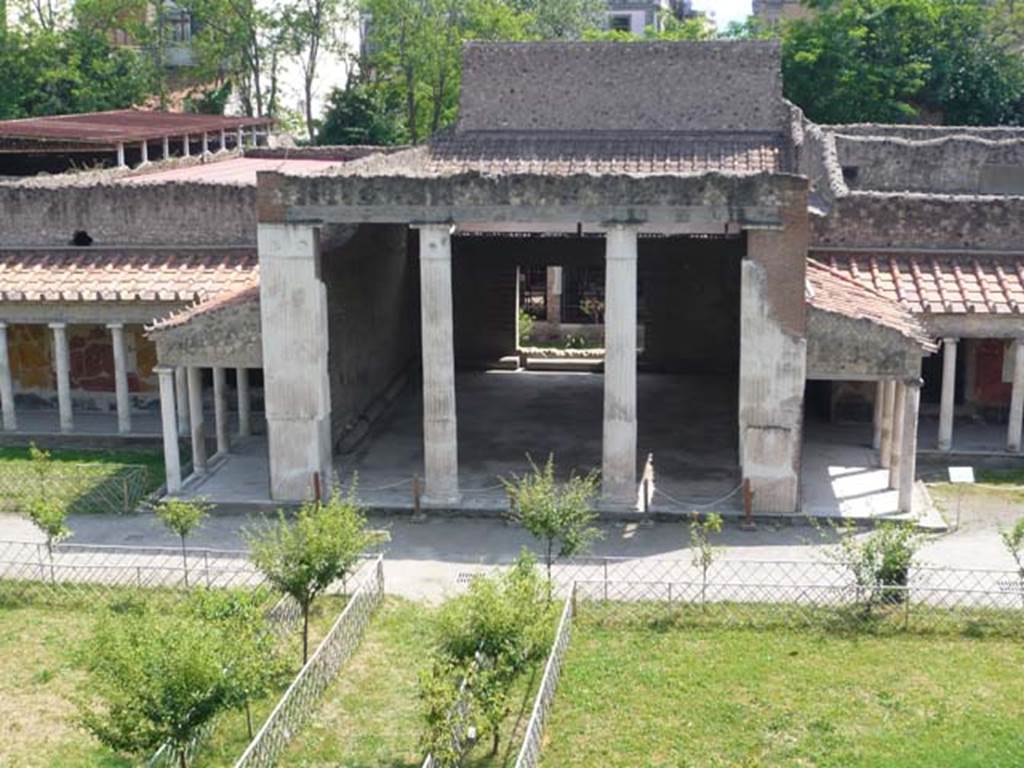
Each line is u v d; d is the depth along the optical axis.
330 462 26.16
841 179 30.73
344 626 18.80
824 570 21.98
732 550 23.23
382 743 16.55
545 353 39.81
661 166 29.97
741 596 20.80
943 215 29.16
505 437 31.06
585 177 23.75
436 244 24.33
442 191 24.11
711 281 37.72
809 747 16.14
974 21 55.50
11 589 21.47
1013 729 16.47
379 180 24.22
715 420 32.78
